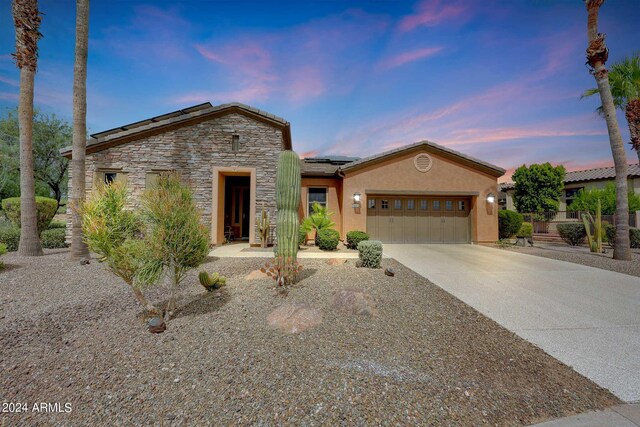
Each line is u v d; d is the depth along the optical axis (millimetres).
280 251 5324
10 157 15992
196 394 2398
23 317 3979
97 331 3549
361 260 7223
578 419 2238
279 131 12055
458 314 4398
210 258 8531
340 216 13891
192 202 4199
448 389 2545
